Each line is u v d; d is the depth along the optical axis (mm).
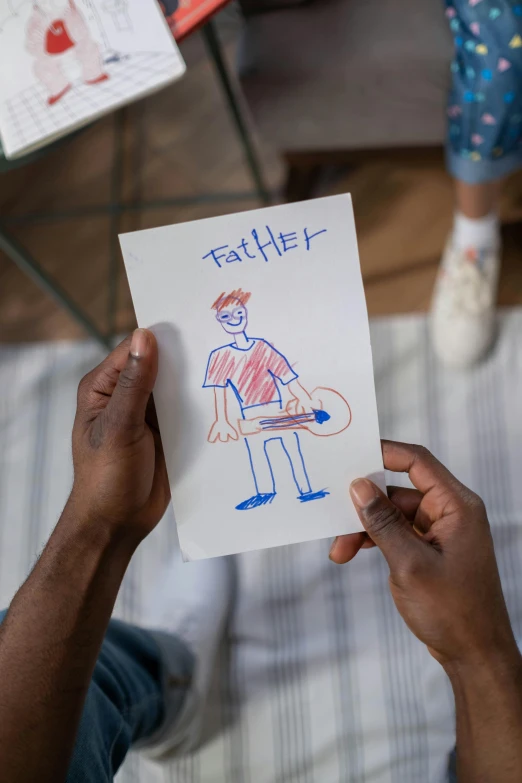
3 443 1176
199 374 547
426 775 919
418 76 945
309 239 527
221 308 539
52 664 493
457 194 1022
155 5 678
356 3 945
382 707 964
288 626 1019
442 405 1120
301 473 567
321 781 944
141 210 1311
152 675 879
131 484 529
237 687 994
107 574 535
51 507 1129
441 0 926
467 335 1094
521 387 1109
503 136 883
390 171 1261
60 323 1255
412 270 1207
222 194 1276
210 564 1039
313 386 552
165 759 971
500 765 489
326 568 1034
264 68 951
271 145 1158
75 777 605
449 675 526
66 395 1200
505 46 798
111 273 1269
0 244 918
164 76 656
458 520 547
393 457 590
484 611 510
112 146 1363
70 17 686
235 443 561
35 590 513
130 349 514
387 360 1155
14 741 471
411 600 514
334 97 999
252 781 956
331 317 541
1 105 677
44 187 1357
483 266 1085
